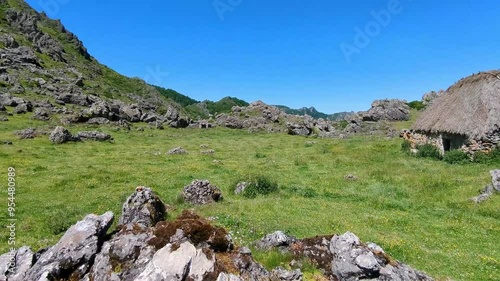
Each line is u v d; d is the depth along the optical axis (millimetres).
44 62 108000
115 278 8242
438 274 11977
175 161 35500
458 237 15914
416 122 44562
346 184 26094
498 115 32625
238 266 9133
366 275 9812
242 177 26469
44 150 37344
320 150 45594
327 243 11266
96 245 9117
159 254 8492
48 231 15047
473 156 33031
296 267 10469
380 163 34656
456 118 35906
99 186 23547
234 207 18688
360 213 19094
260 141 58688
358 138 61750
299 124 72375
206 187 20438
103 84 126062
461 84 40250
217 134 68125
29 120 54500
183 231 9414
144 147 45500
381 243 14492
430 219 18578
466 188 23500
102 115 65000
